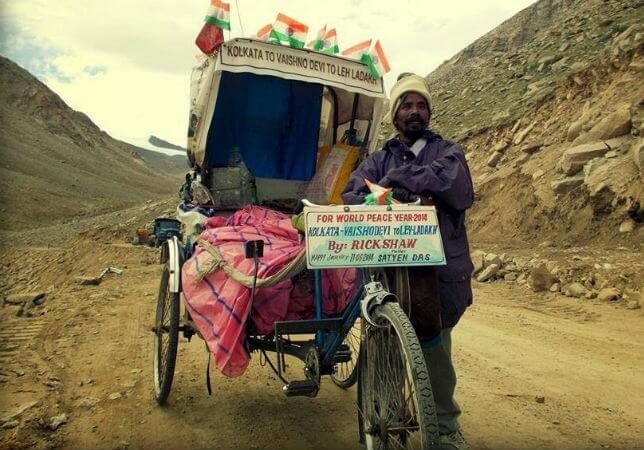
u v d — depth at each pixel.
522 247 13.41
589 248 11.50
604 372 5.64
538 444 4.13
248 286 3.74
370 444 3.18
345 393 5.11
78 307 8.55
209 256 4.21
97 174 125.75
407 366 2.84
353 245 3.22
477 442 4.16
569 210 13.56
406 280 3.26
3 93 149.50
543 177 15.34
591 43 27.92
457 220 3.57
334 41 5.47
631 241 11.34
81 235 42.12
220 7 4.63
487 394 5.09
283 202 5.67
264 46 4.86
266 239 4.31
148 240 29.97
